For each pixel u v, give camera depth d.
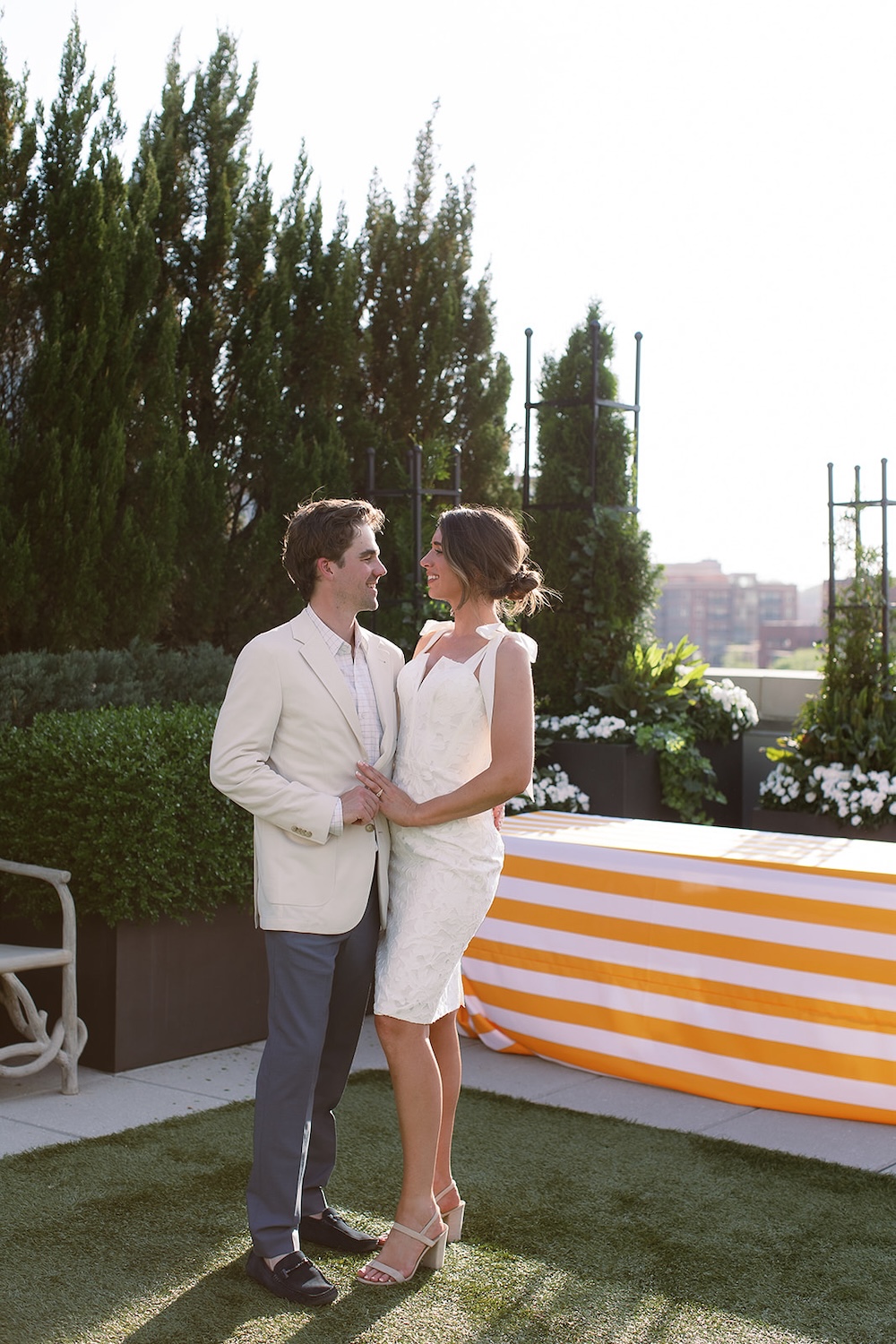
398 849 2.81
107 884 4.22
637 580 7.95
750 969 3.96
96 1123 3.78
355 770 2.79
